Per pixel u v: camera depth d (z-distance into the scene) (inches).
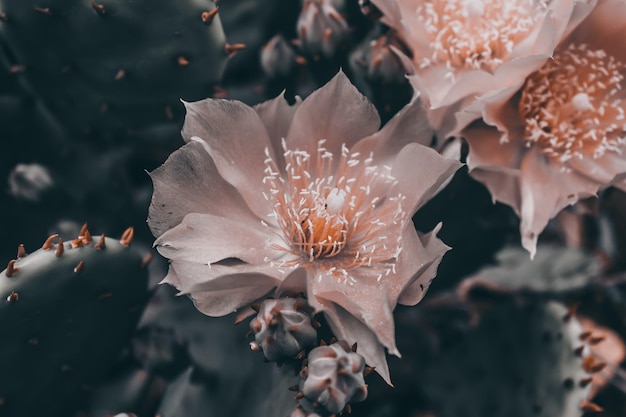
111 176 13.6
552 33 10.7
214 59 11.6
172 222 10.6
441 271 13.8
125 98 12.1
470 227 13.4
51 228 13.4
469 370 12.9
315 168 11.4
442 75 11.9
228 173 10.7
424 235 10.7
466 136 11.6
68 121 12.8
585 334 12.5
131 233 11.0
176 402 12.3
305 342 10.2
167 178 10.5
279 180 11.3
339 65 12.7
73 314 11.0
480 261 14.2
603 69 11.8
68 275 10.7
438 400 13.0
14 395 11.3
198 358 12.4
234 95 14.2
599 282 15.6
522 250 15.1
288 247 11.2
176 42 11.3
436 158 10.4
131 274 11.2
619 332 15.6
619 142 11.7
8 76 12.9
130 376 12.7
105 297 11.1
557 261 14.9
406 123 11.3
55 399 11.7
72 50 11.5
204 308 10.4
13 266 10.4
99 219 13.7
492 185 11.7
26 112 13.1
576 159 11.8
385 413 13.7
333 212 11.0
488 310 14.3
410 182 10.8
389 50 12.0
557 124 11.9
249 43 14.0
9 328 10.6
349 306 10.3
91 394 12.4
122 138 13.4
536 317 12.8
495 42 11.9
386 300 10.0
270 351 10.2
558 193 11.7
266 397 11.8
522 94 11.7
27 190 12.9
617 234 16.2
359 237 11.3
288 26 14.2
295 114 11.0
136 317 11.9
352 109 11.1
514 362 12.7
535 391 12.5
